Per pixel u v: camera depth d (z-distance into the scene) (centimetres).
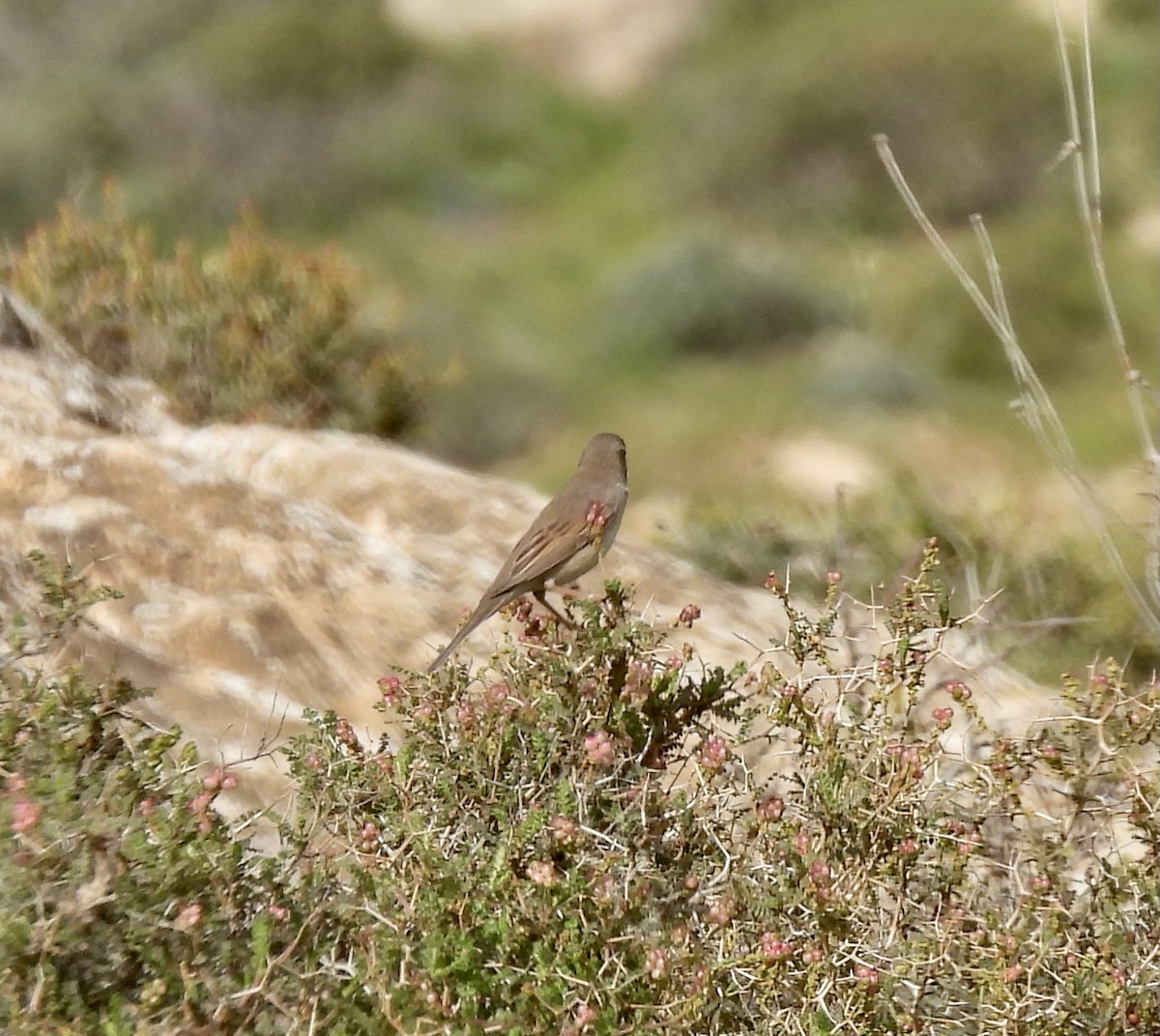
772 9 6550
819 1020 633
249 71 5997
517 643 763
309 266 1641
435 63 6425
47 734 656
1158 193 4778
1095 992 675
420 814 671
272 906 616
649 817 681
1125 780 746
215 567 1019
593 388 4062
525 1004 608
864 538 1493
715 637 1100
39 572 836
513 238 5416
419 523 1195
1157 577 963
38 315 1324
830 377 3862
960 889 713
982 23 5712
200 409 1503
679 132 5722
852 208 5275
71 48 6631
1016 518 1498
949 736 907
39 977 575
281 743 863
